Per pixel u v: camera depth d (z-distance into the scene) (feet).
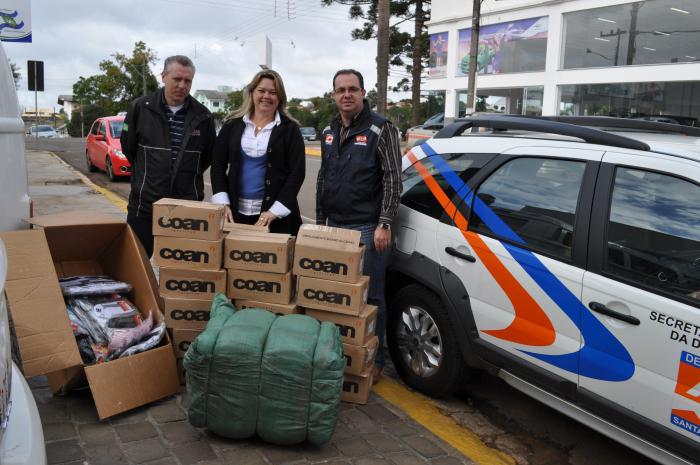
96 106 213.25
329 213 13.51
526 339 10.76
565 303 10.12
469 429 11.94
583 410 10.01
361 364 12.03
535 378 10.66
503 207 11.64
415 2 107.65
